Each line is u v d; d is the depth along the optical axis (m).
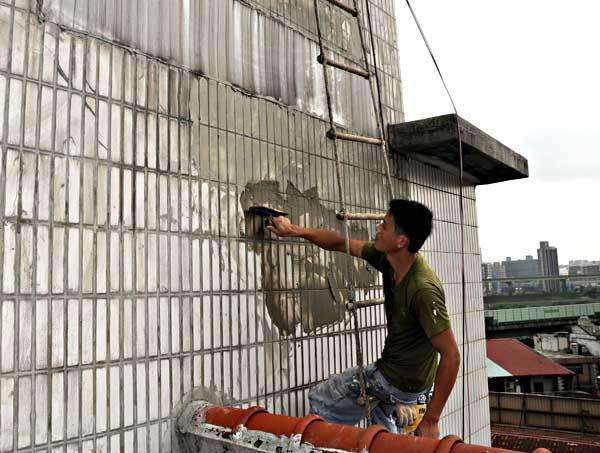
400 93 4.71
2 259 1.75
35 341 1.81
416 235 2.43
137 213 2.22
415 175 4.68
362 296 3.78
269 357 2.85
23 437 1.75
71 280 1.94
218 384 2.52
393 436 1.81
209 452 2.15
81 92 2.06
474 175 5.43
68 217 1.96
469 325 5.38
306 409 3.07
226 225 2.68
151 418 2.19
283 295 3.01
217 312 2.56
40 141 1.90
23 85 1.86
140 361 2.17
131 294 2.16
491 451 1.64
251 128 2.94
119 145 2.18
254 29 3.08
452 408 4.84
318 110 3.56
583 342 32.62
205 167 2.59
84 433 1.93
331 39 3.84
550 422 15.85
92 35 2.13
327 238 2.89
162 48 2.45
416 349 2.54
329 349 3.35
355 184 3.86
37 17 1.93
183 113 2.52
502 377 24.31
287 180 3.17
